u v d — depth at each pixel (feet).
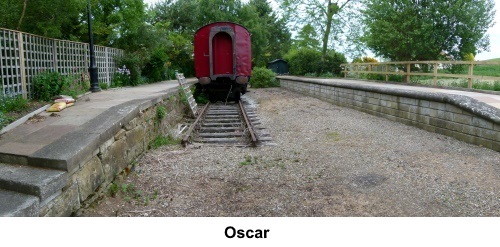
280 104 47.14
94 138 14.52
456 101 23.41
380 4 56.54
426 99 26.89
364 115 35.42
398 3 54.95
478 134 22.00
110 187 15.65
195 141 26.22
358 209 13.88
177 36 93.20
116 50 48.88
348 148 22.70
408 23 52.47
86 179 13.67
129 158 18.88
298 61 87.15
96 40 50.39
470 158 19.51
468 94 31.19
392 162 19.26
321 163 19.66
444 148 21.72
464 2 51.34
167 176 17.84
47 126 17.57
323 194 15.39
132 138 19.70
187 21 118.62
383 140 24.43
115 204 14.75
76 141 14.17
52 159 12.34
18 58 25.09
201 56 50.75
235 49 49.78
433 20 52.54
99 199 14.58
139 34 54.44
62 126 17.38
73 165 12.70
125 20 50.19
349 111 38.47
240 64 50.78
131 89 38.50
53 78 27.22
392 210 13.71
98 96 29.71
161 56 57.62
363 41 65.05
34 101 25.77
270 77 81.66
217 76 49.67
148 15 58.44
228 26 49.90
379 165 18.83
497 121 20.27
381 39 55.88
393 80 56.24
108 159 15.98
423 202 14.28
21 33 25.44
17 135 16.47
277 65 102.89
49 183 11.36
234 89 52.08
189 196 15.47
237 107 45.70
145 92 33.14
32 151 13.32
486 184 15.85
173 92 33.76
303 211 13.85
